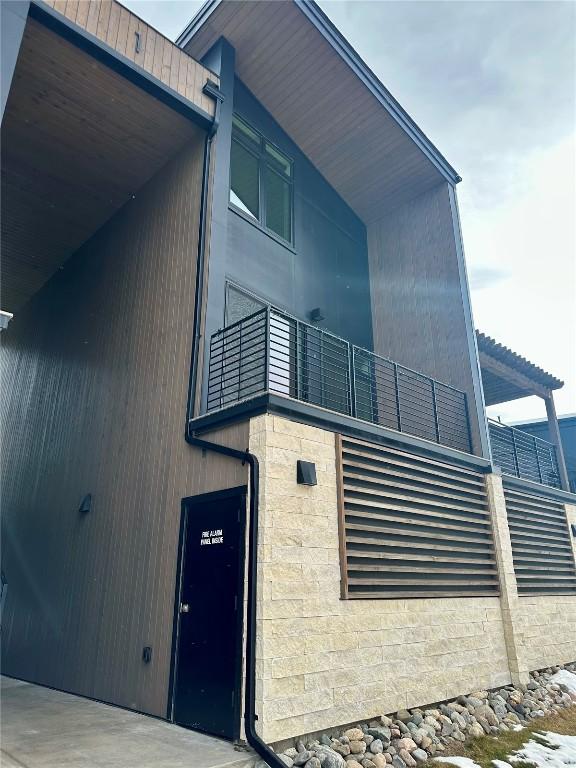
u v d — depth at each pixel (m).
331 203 9.39
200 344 5.81
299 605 4.21
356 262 9.50
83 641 6.29
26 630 7.72
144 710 4.97
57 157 7.45
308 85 8.01
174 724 4.53
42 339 10.24
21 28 4.74
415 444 6.06
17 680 7.37
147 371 6.63
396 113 8.25
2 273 10.41
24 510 8.91
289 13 7.11
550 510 8.59
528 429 14.61
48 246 9.55
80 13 5.71
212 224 6.34
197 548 4.91
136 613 5.51
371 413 7.84
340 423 5.17
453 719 4.84
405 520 5.53
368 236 9.96
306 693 4.03
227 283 6.69
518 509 7.63
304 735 3.92
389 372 8.69
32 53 5.80
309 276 8.26
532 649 6.77
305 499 4.58
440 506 6.11
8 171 7.68
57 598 7.14
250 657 3.90
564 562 8.30
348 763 3.76
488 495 7.04
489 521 6.88
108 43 5.90
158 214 7.46
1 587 9.00
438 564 5.80
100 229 9.00
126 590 5.79
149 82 6.22
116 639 5.70
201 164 6.84
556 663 7.11
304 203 8.74
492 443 8.58
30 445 9.44
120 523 6.28
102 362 7.84
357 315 9.08
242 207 7.45
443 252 8.64
